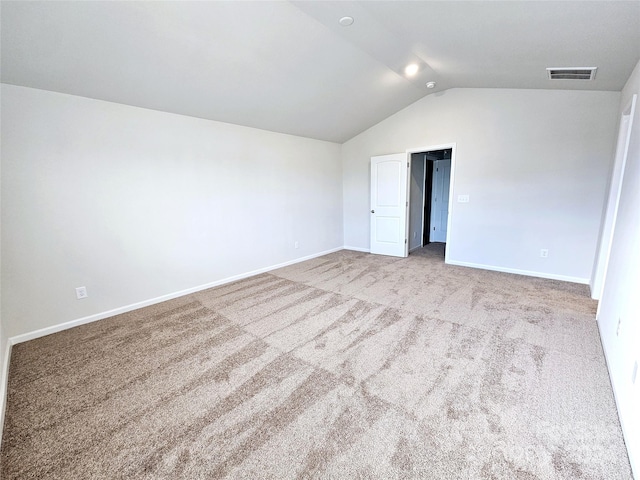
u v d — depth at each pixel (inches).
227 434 59.7
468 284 144.5
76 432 61.6
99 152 111.4
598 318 101.6
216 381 76.6
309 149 202.2
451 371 77.4
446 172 254.8
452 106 169.5
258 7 83.4
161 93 114.9
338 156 227.6
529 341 90.7
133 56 92.7
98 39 83.3
